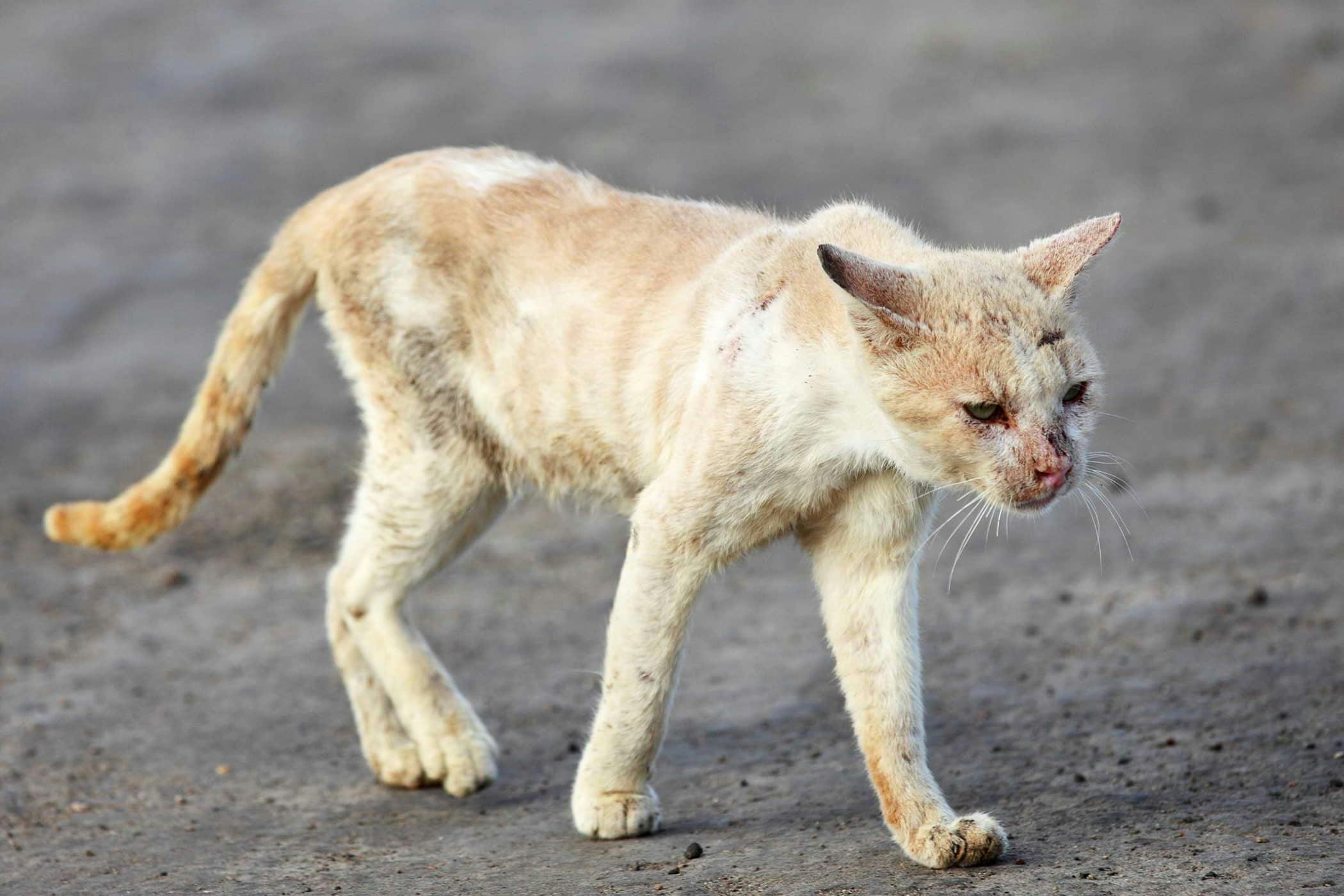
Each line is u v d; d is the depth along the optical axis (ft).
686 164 144.77
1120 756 48.98
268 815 49.57
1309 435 88.53
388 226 51.06
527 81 170.19
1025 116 156.15
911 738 42.78
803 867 40.73
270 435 100.27
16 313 123.34
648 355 45.62
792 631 66.59
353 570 52.70
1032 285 41.27
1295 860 38.55
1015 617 65.67
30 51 185.16
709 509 42.42
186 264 130.62
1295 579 66.18
